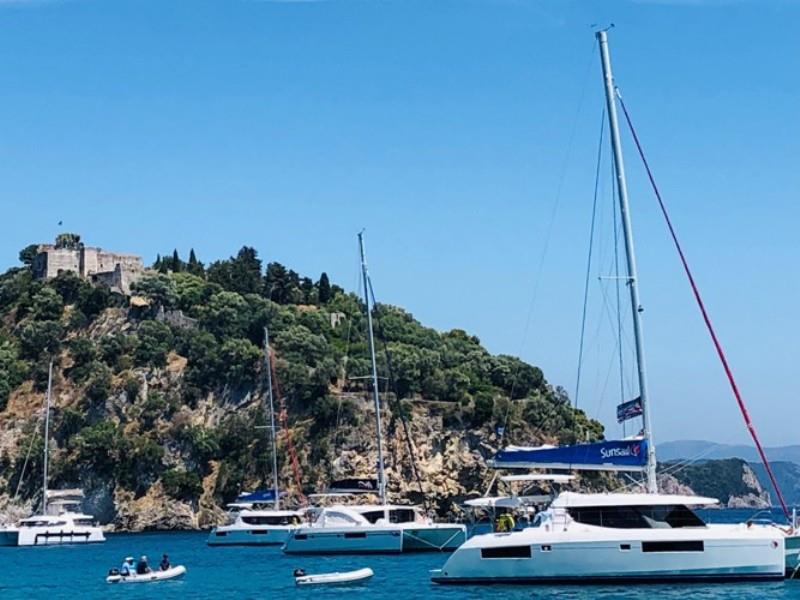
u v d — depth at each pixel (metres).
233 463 166.12
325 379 167.62
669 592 43.97
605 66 51.38
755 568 45.31
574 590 45.22
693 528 45.97
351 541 76.38
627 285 49.06
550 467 48.69
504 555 47.41
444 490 155.38
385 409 162.12
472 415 160.62
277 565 72.12
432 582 50.94
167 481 164.25
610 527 46.53
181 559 85.56
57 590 60.69
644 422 47.50
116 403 175.25
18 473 165.62
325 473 160.25
